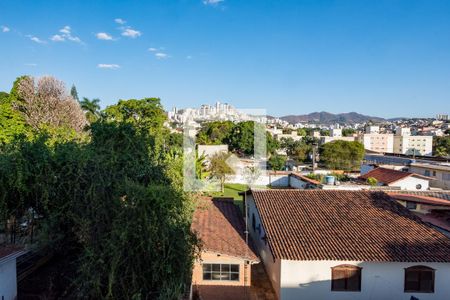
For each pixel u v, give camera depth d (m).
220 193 24.41
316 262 11.42
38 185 9.72
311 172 42.56
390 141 108.56
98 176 9.61
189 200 11.70
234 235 14.19
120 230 7.84
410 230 12.59
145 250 7.97
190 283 9.73
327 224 13.09
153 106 45.09
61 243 10.05
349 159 52.75
